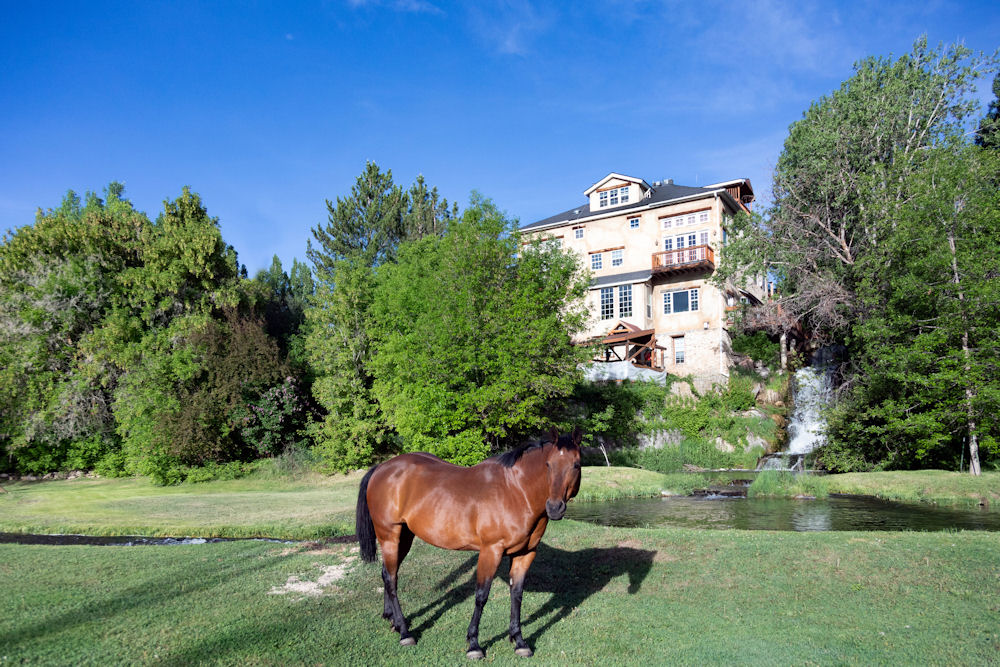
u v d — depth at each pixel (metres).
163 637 5.57
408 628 5.89
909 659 5.11
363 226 39.19
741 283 33.50
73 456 27.28
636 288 39.75
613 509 16.75
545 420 22.48
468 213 23.83
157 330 27.81
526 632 5.93
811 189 31.30
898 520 14.27
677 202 39.94
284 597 6.91
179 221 31.06
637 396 33.34
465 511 5.53
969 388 19.47
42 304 26.17
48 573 7.91
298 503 16.33
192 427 23.97
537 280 23.20
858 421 23.72
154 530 12.39
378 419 25.78
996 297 18.28
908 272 21.08
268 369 26.00
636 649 5.43
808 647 5.39
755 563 8.09
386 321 26.17
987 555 7.90
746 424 33.06
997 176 22.02
